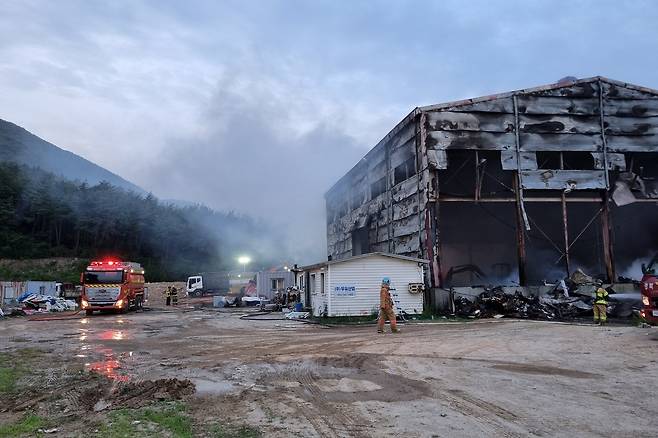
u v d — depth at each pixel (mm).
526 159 26688
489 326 17719
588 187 27094
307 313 25812
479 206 34500
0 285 44000
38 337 16750
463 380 8008
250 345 13508
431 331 16156
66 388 8148
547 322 19156
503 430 5312
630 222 33938
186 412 6336
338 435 5277
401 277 23625
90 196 94375
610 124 27812
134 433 5418
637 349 10797
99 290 30859
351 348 12289
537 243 35344
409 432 5312
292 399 6957
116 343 14586
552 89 27422
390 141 31250
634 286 26141
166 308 39406
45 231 87562
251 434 5352
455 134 26078
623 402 6426
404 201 28672
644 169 30906
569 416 5805
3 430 5676
